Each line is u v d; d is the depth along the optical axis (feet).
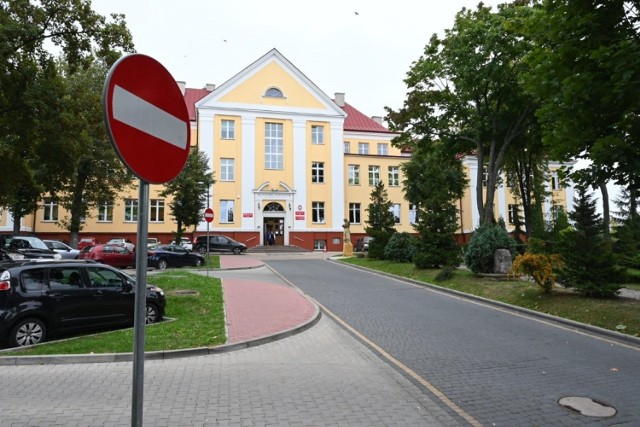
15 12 46.57
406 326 31.76
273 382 19.43
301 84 147.02
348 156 156.04
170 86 8.60
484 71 68.90
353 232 152.66
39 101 45.73
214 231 134.72
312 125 147.33
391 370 21.34
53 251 71.72
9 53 44.09
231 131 139.85
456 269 60.49
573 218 39.55
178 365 22.25
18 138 47.80
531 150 86.43
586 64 28.84
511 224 168.35
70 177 54.03
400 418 15.46
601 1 27.78
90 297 29.17
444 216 66.49
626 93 25.93
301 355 24.32
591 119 29.12
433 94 78.89
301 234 141.08
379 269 72.02
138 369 7.57
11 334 25.66
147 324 30.86
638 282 50.60
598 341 27.20
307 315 34.73
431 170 112.16
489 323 32.65
